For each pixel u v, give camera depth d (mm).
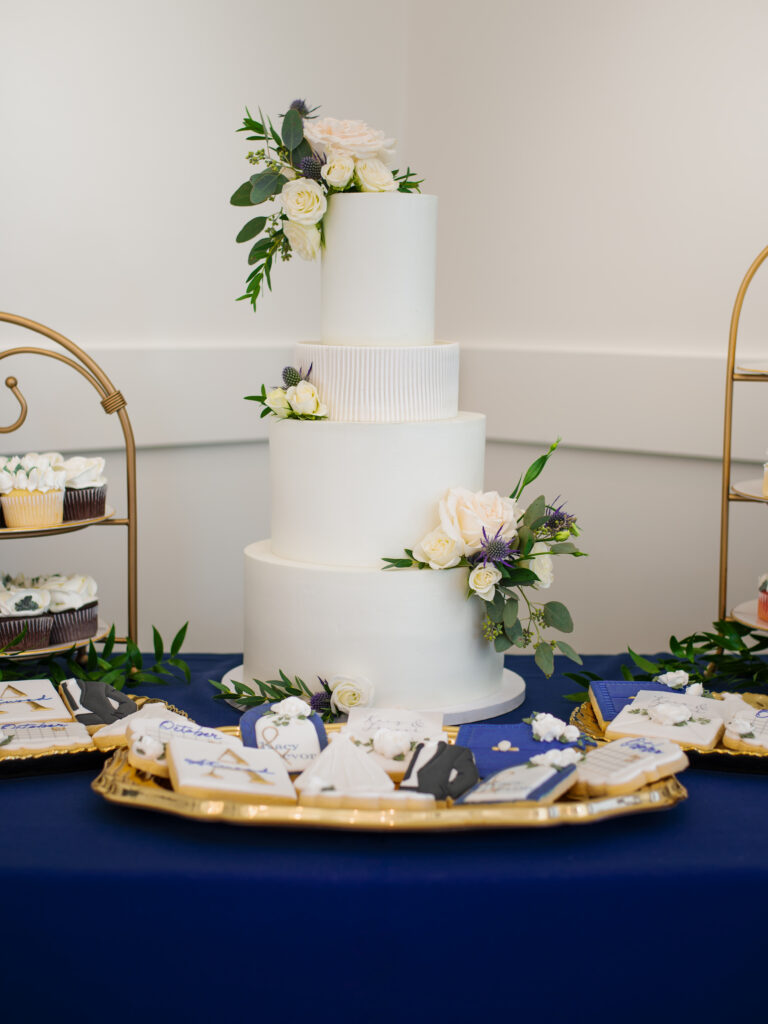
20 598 1510
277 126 2469
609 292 2395
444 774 1011
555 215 2459
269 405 1436
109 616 2381
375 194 1409
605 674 1642
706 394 2246
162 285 2346
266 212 2467
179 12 2291
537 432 2520
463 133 2588
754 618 1535
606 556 2467
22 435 2152
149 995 891
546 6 2408
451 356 1482
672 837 975
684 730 1178
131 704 1277
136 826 985
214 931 882
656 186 2297
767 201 2146
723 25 2166
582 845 949
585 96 2377
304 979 885
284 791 952
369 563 1416
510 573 1392
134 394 2299
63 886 883
